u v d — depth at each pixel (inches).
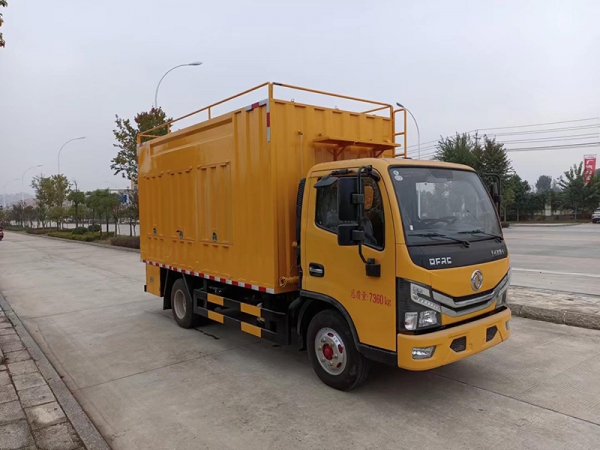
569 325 280.5
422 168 177.5
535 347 240.7
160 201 312.5
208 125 249.4
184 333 293.6
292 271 208.5
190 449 149.1
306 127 214.4
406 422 161.8
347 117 232.5
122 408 182.7
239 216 226.7
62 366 236.2
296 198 209.8
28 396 185.6
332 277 182.9
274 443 150.6
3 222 3294.8
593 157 1904.5
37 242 1320.1
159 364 234.5
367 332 169.5
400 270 157.1
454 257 165.5
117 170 971.3
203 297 276.5
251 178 216.4
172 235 297.6
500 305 187.5
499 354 230.5
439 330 160.4
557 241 872.9
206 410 177.9
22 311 369.4
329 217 184.4
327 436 153.8
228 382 206.7
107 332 300.5
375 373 209.8
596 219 1680.6
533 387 189.6
